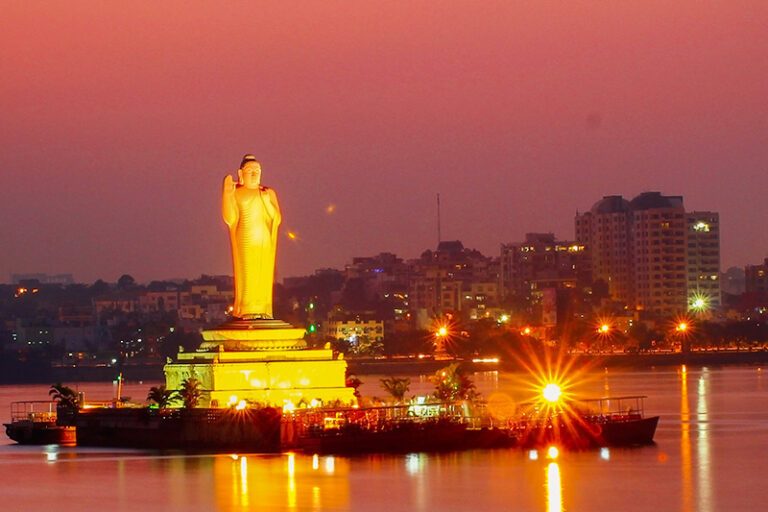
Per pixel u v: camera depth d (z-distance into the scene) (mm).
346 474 188125
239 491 177250
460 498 171500
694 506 167750
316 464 197000
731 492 176875
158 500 173000
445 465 195875
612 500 170750
